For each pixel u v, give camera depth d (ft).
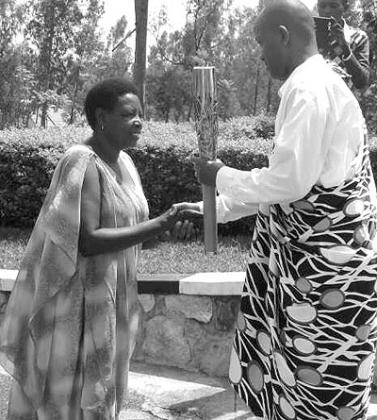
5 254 16.99
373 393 12.18
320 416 8.41
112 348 8.80
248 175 8.04
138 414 11.46
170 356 13.29
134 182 9.53
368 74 12.84
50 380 8.88
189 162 19.03
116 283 8.93
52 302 8.80
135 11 39.70
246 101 162.40
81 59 138.10
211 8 114.42
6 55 125.59
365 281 7.98
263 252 8.86
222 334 12.85
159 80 135.64
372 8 30.63
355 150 7.91
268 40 8.13
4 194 20.72
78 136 21.76
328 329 8.07
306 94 7.55
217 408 11.64
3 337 9.15
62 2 135.64
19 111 125.29
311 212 7.89
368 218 8.02
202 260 15.61
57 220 8.50
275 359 8.63
